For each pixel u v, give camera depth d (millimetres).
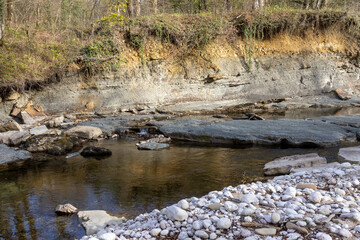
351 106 15406
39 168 7664
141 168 7402
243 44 17031
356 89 18000
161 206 5207
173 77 15742
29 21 14430
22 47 13211
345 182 4758
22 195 5945
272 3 20891
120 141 10305
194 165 7484
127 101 14727
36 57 13367
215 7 18484
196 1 21906
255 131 9734
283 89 17062
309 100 16250
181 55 15938
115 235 3670
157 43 15586
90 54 14141
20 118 12398
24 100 13055
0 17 12562
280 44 17531
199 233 3408
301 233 3305
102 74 14359
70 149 9250
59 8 15938
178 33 15719
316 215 3652
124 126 11781
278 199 4332
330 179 4953
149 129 11336
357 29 18172
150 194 5762
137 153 8781
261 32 17375
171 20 15828
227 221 3537
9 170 7547
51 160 8344
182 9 22531
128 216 4887
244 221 3664
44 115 13094
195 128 10430
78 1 17219
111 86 14586
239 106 15242
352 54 18234
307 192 4438
